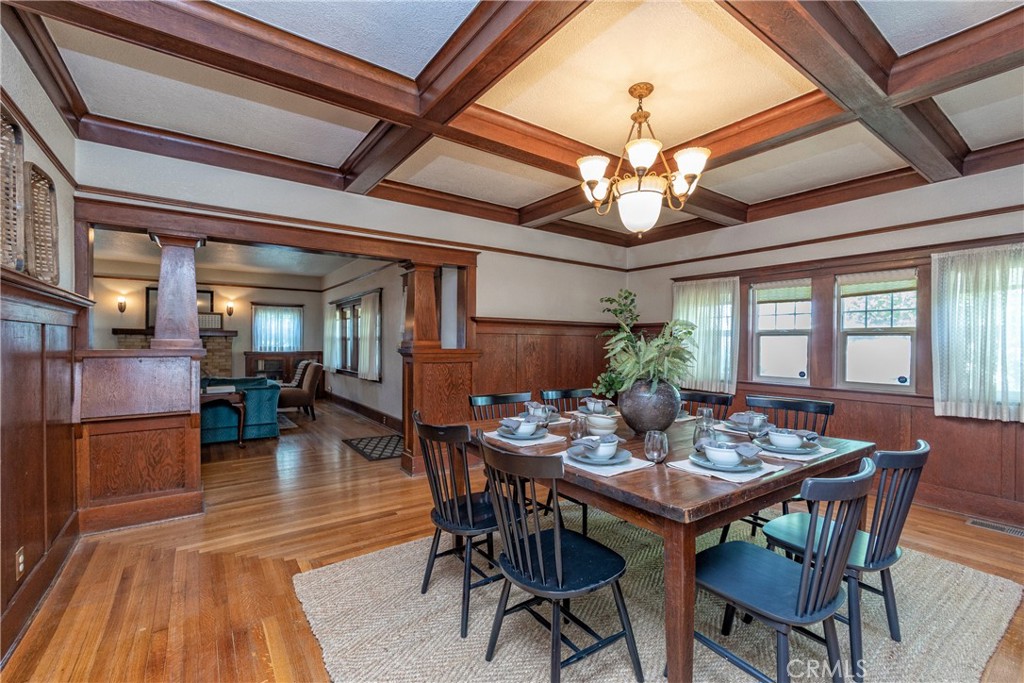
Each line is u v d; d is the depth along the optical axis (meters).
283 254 7.21
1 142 1.88
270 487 3.97
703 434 2.23
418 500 3.66
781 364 4.43
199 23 1.92
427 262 4.39
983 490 3.28
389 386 6.57
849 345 3.99
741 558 1.77
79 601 2.21
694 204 4.09
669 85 2.46
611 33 2.05
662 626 2.06
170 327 3.25
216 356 8.77
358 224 3.96
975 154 3.21
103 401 2.99
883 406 3.75
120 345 7.93
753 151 2.91
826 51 1.92
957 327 3.36
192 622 2.05
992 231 3.21
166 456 3.23
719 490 1.62
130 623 2.04
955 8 1.87
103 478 3.01
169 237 3.22
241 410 5.49
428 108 2.43
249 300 9.12
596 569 1.72
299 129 3.08
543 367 5.21
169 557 2.66
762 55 2.21
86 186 2.91
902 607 2.20
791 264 4.30
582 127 2.94
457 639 1.96
